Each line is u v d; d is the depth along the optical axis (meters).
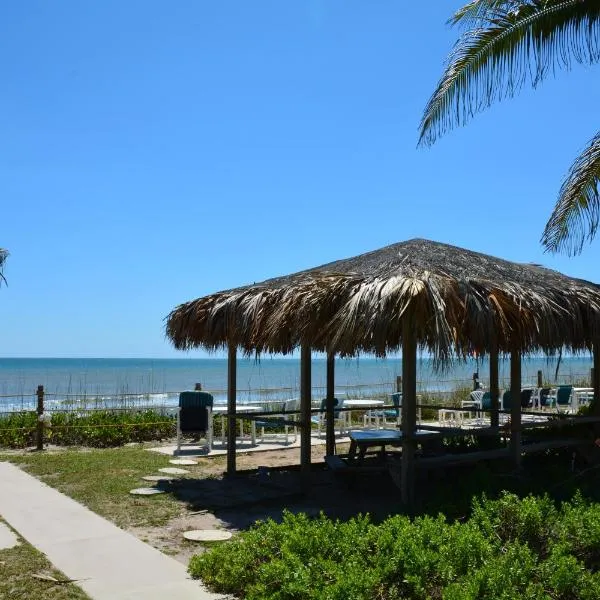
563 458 10.52
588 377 26.58
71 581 5.43
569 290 8.32
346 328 6.85
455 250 9.02
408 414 7.69
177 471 10.65
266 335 8.82
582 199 10.20
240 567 5.21
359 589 4.46
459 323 7.04
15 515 7.66
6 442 13.77
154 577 5.54
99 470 10.55
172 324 10.30
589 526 5.41
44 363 131.00
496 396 11.44
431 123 9.14
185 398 12.99
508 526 5.71
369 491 9.23
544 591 4.53
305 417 9.09
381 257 8.52
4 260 10.74
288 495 8.86
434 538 5.19
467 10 8.92
